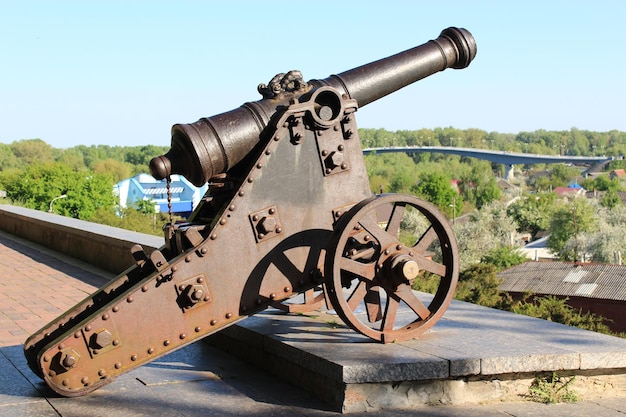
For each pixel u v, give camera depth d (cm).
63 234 946
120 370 339
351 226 354
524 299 1672
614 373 376
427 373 342
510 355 355
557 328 419
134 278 377
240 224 358
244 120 377
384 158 14350
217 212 386
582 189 12888
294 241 371
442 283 391
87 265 837
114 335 337
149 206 5191
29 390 359
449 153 15512
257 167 362
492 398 362
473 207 10781
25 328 507
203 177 374
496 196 11069
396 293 378
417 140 17888
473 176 11400
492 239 6344
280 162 367
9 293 654
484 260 5934
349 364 335
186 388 369
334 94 379
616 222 7394
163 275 344
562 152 19988
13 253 954
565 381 371
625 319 3450
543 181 13888
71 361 329
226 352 442
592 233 6756
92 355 335
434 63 444
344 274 388
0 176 5081
